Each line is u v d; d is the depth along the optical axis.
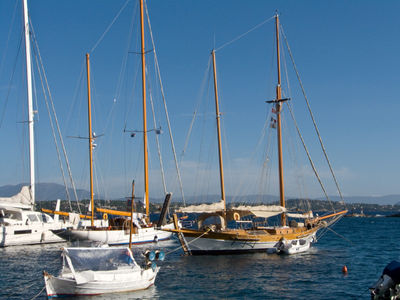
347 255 43.66
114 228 50.22
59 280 24.80
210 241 40.81
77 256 26.31
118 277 26.22
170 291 27.36
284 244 42.25
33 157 55.69
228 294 26.84
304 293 27.12
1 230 48.84
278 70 50.91
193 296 26.27
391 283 22.23
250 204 47.31
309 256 42.44
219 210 43.22
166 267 35.53
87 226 52.47
